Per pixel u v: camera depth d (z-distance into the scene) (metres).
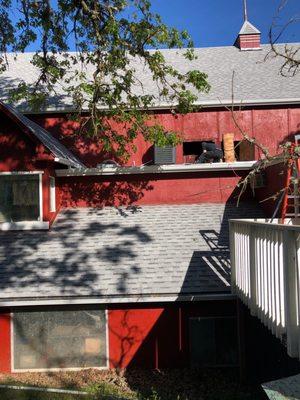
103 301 9.48
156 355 10.05
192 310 10.11
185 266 10.17
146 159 14.20
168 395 8.25
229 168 12.52
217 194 12.84
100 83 11.47
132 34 11.28
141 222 11.97
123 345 10.02
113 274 9.99
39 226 11.52
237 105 13.38
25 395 7.68
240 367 9.20
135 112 11.55
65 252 10.77
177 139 11.50
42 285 9.70
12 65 17.34
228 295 9.30
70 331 10.02
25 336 9.98
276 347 6.74
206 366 10.05
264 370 7.58
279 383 4.56
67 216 12.36
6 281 9.84
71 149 14.21
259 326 7.89
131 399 7.54
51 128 14.39
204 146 13.09
